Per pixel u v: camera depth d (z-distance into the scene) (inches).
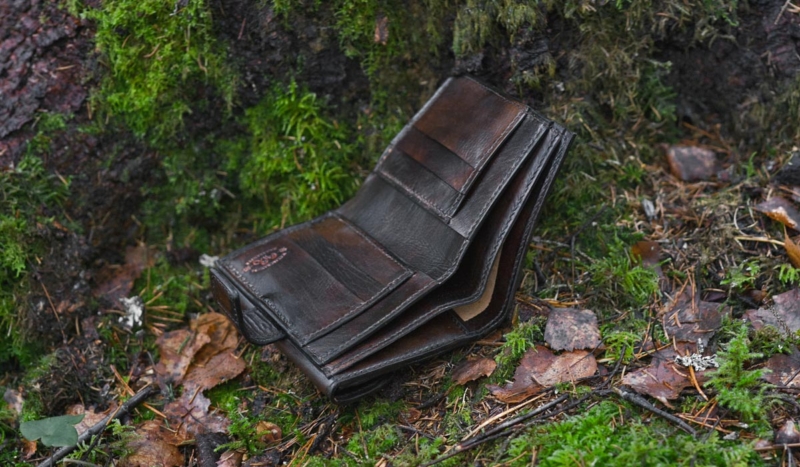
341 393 92.6
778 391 85.0
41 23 113.2
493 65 114.3
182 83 118.0
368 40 116.2
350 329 91.7
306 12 113.4
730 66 115.6
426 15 114.0
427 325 96.5
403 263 99.8
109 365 113.0
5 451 101.7
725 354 88.1
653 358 92.5
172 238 128.3
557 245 111.8
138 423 103.8
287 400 103.7
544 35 109.7
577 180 115.3
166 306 121.3
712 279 102.9
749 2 108.8
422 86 120.7
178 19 112.7
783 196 107.7
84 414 98.6
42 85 114.7
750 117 117.0
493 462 84.9
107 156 120.8
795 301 95.0
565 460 80.7
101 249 123.6
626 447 81.4
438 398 96.0
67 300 116.1
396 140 109.5
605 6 108.2
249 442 95.7
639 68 115.0
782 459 78.3
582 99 115.3
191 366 110.3
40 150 116.3
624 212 114.7
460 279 99.3
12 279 111.6
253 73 119.4
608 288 103.9
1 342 112.1
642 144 119.6
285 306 95.6
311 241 105.0
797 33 107.6
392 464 88.7
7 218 111.2
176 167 125.0
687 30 113.0
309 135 122.4
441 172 102.0
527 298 105.9
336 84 121.3
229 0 112.7
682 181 117.6
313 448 95.1
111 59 115.3
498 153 98.1
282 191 125.8
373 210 108.1
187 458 98.8
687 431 82.6
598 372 93.0
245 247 105.3
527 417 88.8
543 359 95.3
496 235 96.7
